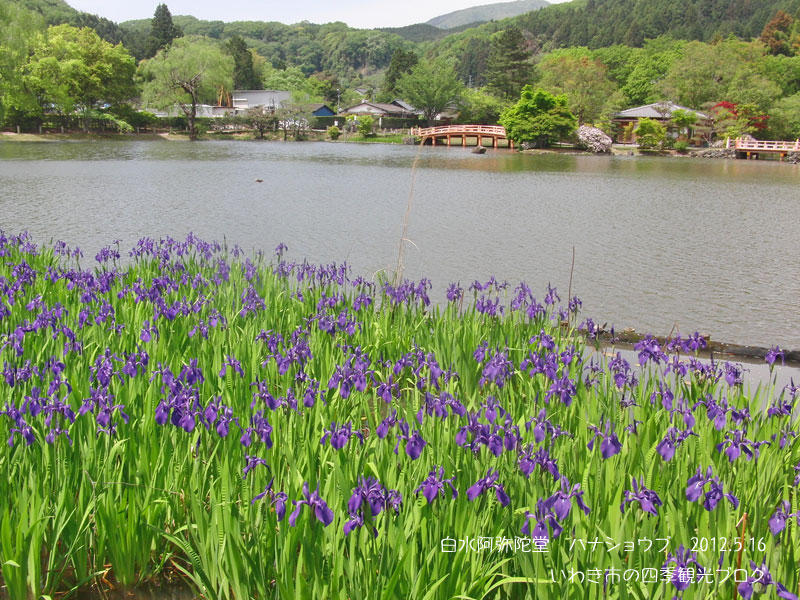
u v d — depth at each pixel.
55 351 6.69
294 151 71.88
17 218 22.52
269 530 4.05
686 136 87.75
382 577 3.71
